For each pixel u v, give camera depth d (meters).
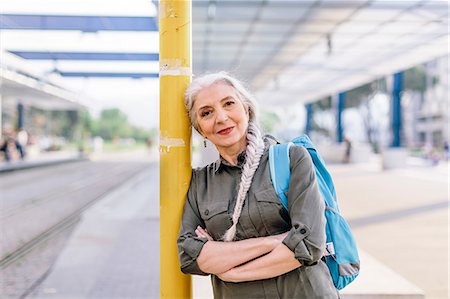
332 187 2.04
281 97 28.91
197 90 1.99
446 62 47.94
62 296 5.06
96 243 7.52
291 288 1.86
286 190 1.86
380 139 50.47
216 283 2.05
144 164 31.69
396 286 3.98
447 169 21.02
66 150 54.22
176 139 2.11
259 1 9.29
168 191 2.11
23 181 18.61
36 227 8.95
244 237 1.89
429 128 53.22
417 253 6.37
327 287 1.87
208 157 4.80
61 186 16.70
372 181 15.85
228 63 15.99
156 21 9.75
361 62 16.12
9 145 27.62
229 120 1.94
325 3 9.52
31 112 62.09
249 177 1.89
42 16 9.88
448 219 8.78
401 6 9.74
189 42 2.16
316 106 52.09
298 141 2.07
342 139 27.83
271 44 13.16
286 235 1.81
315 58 15.32
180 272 2.13
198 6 9.51
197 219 2.04
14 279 5.66
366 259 5.10
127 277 5.71
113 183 17.81
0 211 10.92
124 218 9.79
